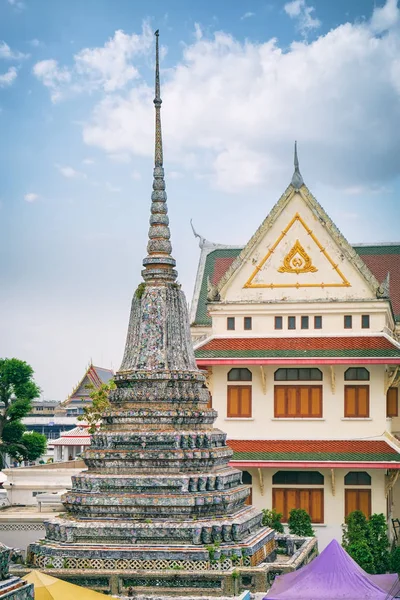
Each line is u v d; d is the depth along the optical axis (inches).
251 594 1368.1
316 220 2327.8
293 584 1342.3
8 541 1924.2
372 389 2274.9
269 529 1608.0
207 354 2282.2
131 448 1497.3
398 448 2210.9
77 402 4709.6
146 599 1343.5
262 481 2271.2
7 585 860.0
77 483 1483.8
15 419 3786.9
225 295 2356.1
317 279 2319.1
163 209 1658.5
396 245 2787.9
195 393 1563.7
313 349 2256.4
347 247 2308.1
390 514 2411.4
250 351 2276.1
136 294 1633.9
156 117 1692.9
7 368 3754.9
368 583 1328.7
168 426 1520.7
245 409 2321.6
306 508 2258.9
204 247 2812.5
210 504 1451.8
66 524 1437.0
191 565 1387.8
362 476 2250.2
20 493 2242.9
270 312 2321.6
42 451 3821.4
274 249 2343.8
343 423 2273.6
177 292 1632.6
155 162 1673.2
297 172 2343.8
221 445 1594.5
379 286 2283.5
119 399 1552.7
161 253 1637.6
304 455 2220.7
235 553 1401.3
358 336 2272.4
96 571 1378.0
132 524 1422.2
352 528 2119.8
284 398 2313.0
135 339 1603.1
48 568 1401.3
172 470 1475.1
